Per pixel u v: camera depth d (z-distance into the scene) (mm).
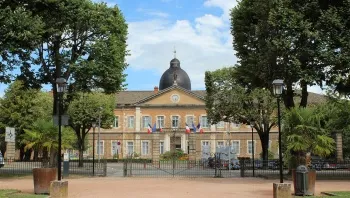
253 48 29344
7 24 23359
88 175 30781
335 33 23953
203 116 76438
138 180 26641
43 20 27609
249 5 29641
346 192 17797
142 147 76750
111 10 32125
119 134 77188
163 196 17391
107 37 31781
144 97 81125
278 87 17562
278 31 25109
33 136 19984
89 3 30328
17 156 65188
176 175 31344
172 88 77312
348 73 24781
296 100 46594
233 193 18594
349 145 47906
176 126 76500
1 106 53438
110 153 76625
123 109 77938
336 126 30125
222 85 47688
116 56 31984
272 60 25734
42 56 30891
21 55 25828
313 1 24656
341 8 24062
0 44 24016
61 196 16375
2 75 26469
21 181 24594
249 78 29266
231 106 45500
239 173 33594
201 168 41812
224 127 75500
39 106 54812
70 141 22219
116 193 18641
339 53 23844
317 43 24094
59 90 18172
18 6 24844
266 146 44156
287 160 19938
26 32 23672
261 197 17078
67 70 31000
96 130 77188
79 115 45719
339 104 30672
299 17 24266
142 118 77375
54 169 18078
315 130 19000
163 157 64562
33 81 31812
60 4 27641
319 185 22078
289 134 19344
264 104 42875
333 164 36406
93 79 32188
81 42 31500
